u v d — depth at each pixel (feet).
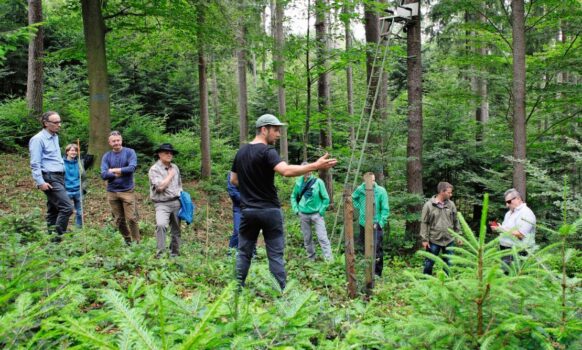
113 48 48.62
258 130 13.96
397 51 33.12
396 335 6.64
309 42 32.22
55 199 18.39
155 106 69.82
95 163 39.22
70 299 7.45
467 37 39.83
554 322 6.07
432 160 40.52
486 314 6.25
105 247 16.93
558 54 37.19
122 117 54.90
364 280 16.22
